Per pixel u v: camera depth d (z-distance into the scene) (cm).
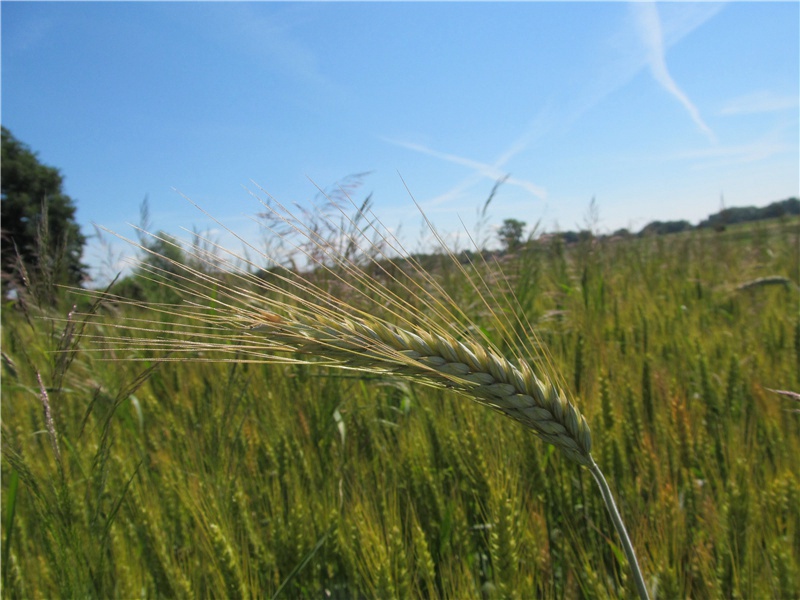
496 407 187
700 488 318
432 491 328
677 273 1029
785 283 729
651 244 1247
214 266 170
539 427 183
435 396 431
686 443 352
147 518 297
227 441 374
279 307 176
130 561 299
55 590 285
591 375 417
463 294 580
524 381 182
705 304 801
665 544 267
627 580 258
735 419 413
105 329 418
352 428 423
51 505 254
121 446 403
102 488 271
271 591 281
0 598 267
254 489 350
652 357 498
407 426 430
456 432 370
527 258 640
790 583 243
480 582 304
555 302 790
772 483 309
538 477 335
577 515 319
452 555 299
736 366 434
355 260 377
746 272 990
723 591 256
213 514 296
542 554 285
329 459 397
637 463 345
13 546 312
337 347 167
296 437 397
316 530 310
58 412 318
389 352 167
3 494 348
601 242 1095
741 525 279
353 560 280
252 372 470
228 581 257
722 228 1341
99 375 432
